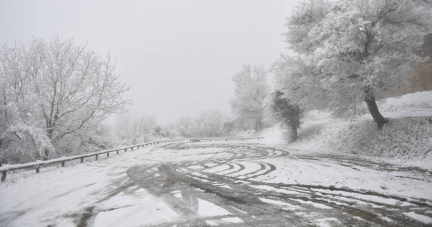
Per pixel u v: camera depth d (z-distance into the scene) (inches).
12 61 613.3
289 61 690.2
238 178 351.6
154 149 1061.1
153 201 244.1
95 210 223.5
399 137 492.7
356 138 625.9
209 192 273.3
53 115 663.8
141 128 1437.0
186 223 178.9
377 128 588.1
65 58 677.3
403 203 199.6
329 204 209.9
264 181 321.1
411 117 539.8
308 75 641.0
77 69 703.7
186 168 479.5
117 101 765.3
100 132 997.2
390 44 505.7
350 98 559.8
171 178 376.5
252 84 1844.2
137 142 1425.9
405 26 518.6
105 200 258.1
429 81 718.5
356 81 514.6
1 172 384.8
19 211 229.0
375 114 584.7
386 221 165.5
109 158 740.7
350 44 479.8
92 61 711.1
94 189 315.6
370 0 483.5
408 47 508.1
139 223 183.5
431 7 552.1
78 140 760.3
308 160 498.0
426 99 665.6
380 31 461.1
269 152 749.9
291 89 689.6
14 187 336.5
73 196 280.8
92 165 576.7
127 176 410.9
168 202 237.8
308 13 693.9
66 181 375.2
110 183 354.0
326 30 535.2
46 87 646.5
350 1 510.9
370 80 454.0
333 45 504.7
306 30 695.1
